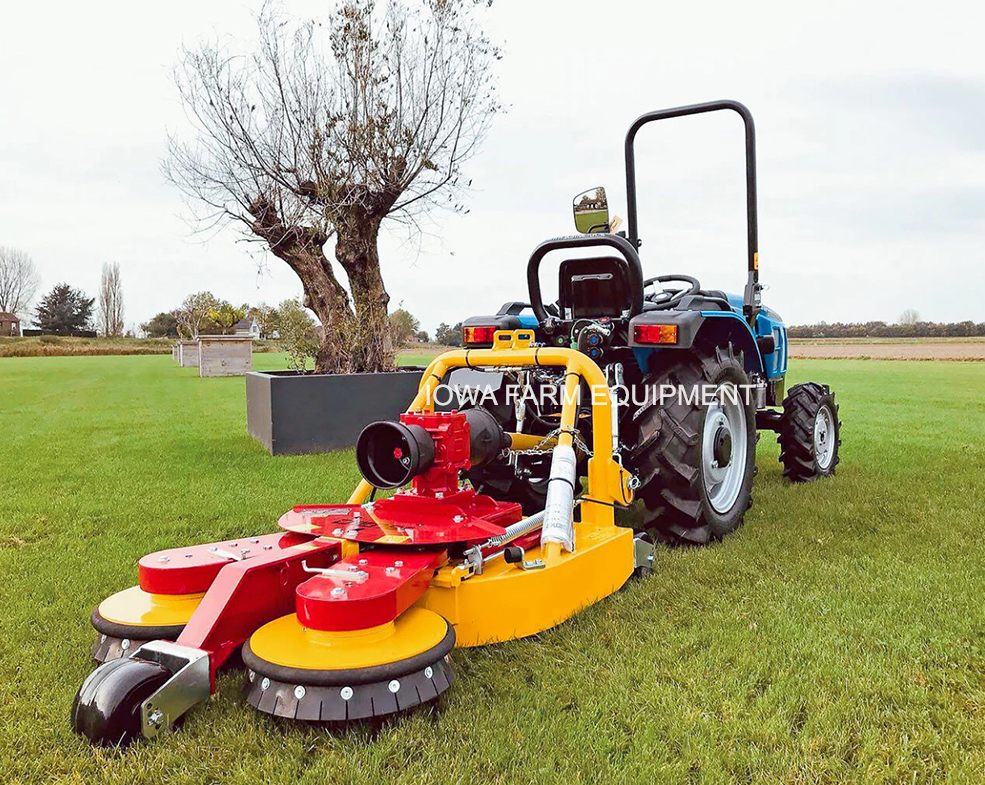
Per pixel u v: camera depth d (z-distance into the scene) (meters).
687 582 3.15
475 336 3.96
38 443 7.92
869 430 8.87
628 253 3.55
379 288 8.33
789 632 2.62
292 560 2.31
